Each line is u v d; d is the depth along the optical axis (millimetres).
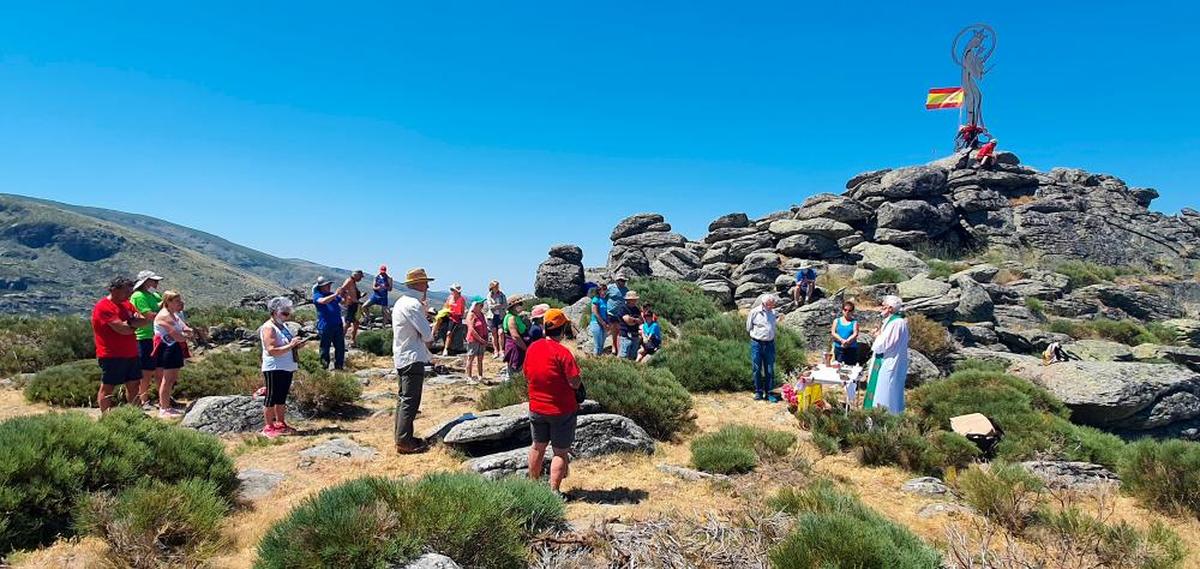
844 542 5039
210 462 6773
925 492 7734
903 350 10242
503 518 5277
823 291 22609
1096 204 37812
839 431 9617
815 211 31281
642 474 7895
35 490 5344
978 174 37188
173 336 9844
